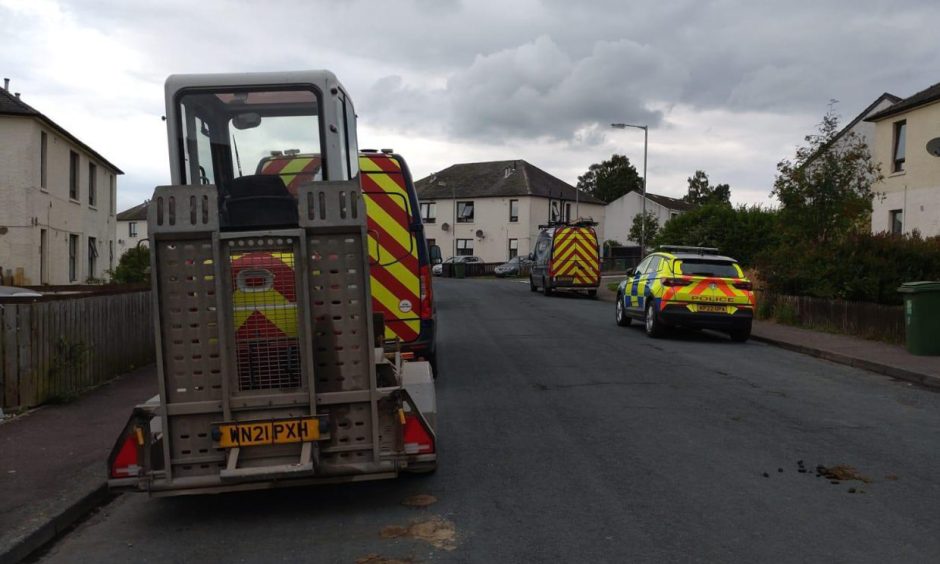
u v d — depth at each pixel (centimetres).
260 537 514
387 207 964
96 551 495
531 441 750
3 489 576
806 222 1873
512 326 1866
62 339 914
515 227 6644
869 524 519
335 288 511
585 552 473
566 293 3372
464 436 771
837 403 937
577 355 1348
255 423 502
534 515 542
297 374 509
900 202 2475
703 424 819
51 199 2616
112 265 3500
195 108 629
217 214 488
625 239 7525
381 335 658
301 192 499
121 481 506
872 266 1605
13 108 2411
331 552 482
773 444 736
